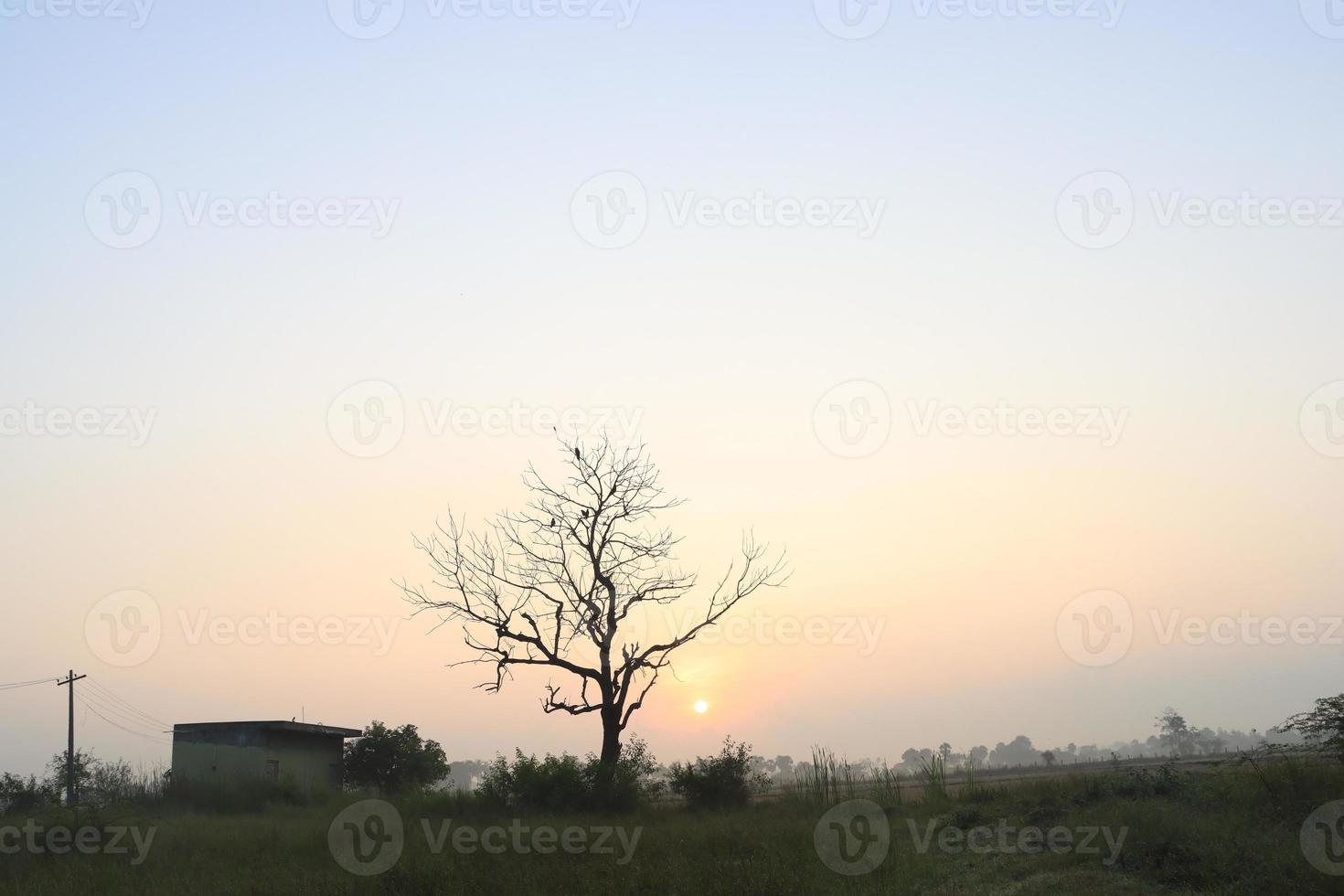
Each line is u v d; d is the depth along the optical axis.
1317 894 13.29
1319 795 17.17
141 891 18.09
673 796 31.77
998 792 24.44
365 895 17.23
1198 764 27.17
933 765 26.64
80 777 39.69
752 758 31.80
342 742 48.47
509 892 16.69
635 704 34.81
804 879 16.28
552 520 36.31
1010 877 16.45
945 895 15.48
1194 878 14.80
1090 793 21.39
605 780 30.33
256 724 43.19
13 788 38.00
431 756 50.66
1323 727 19.23
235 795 36.34
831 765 28.83
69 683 43.91
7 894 18.25
